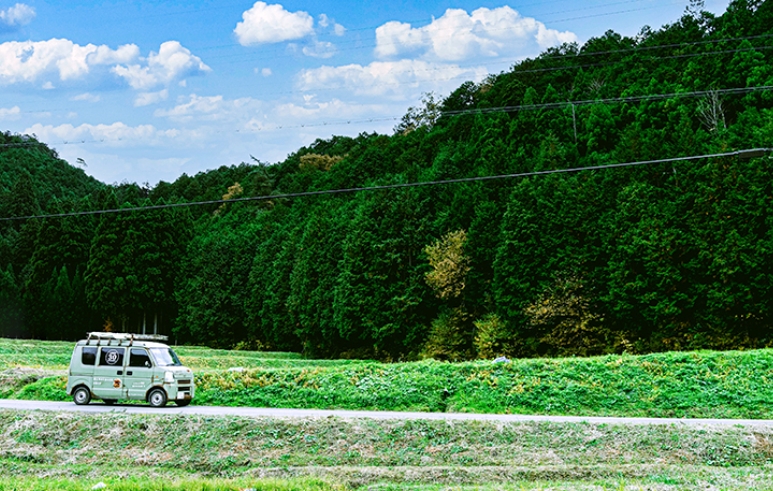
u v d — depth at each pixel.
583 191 50.00
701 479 15.38
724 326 42.84
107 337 24.81
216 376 28.27
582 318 46.50
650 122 62.69
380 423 20.09
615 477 16.23
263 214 96.62
